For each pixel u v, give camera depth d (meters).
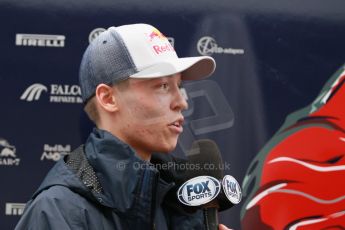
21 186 4.29
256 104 4.40
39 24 4.36
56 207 2.48
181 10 4.43
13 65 4.33
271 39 4.45
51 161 4.32
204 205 2.82
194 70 2.96
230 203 2.85
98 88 2.73
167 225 2.94
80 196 2.55
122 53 2.70
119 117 2.71
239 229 4.31
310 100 4.41
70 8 4.38
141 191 2.55
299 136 4.38
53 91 4.34
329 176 4.31
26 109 4.32
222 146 4.38
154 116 2.68
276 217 4.31
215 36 4.43
